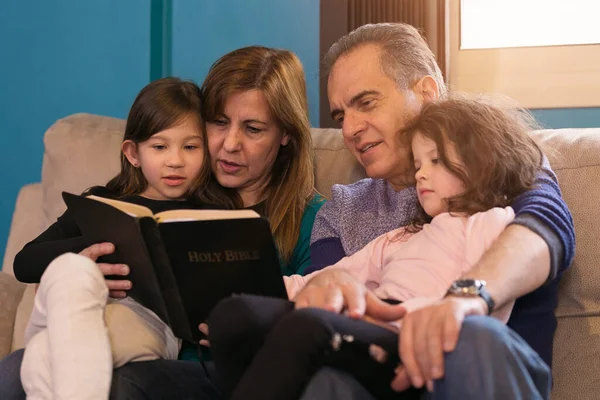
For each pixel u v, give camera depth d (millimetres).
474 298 1052
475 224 1250
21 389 1329
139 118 1740
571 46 2648
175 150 1729
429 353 951
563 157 1579
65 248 1590
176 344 1504
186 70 2695
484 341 930
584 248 1500
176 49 2682
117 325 1368
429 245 1296
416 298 1164
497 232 1221
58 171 1987
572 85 2646
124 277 1410
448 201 1324
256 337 1016
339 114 1665
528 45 2688
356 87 1582
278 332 940
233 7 2717
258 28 2709
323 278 1155
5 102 2617
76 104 2650
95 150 1979
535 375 979
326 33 2654
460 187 1325
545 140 1622
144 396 1232
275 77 1741
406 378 1025
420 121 1386
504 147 1323
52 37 2645
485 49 2713
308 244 1754
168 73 2689
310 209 1793
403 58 1589
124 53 2678
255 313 1020
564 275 1507
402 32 1631
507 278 1105
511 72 2697
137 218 1241
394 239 1455
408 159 1565
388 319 1104
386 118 1567
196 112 1749
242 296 1058
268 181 1847
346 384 965
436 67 1678
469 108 1365
